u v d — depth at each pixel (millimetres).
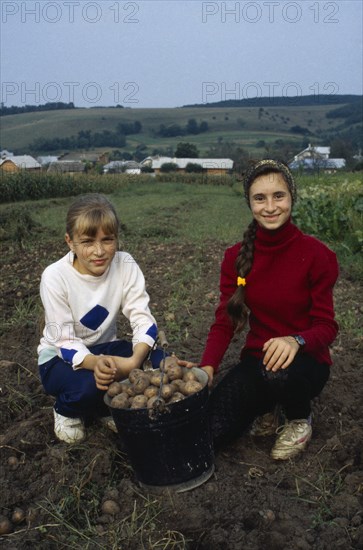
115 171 53625
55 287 2840
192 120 110750
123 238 9992
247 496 2479
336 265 2799
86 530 2322
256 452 2854
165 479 2486
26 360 4039
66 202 21328
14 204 20031
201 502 2451
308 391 2729
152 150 97312
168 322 4734
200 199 22031
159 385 2523
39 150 97812
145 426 2400
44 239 10336
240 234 10352
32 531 2326
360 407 3236
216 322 2977
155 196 24516
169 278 6566
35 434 2965
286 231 2711
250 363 2904
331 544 2195
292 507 2406
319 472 2654
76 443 2867
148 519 2361
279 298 2768
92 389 2787
